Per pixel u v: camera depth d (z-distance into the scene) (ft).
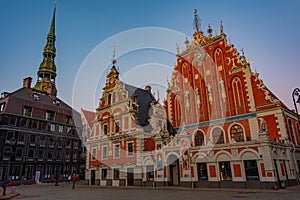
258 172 75.20
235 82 103.30
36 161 154.81
